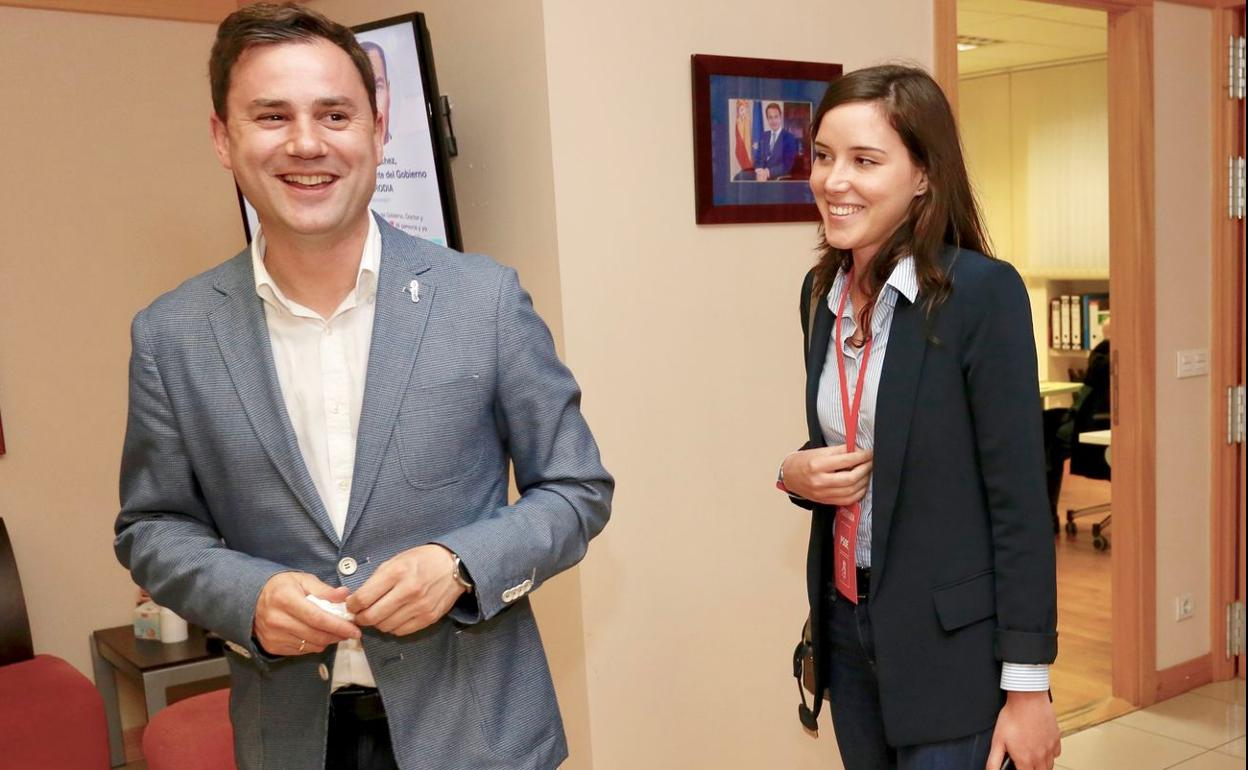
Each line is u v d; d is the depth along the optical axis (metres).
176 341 1.35
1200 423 3.96
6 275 3.32
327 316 1.35
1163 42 3.72
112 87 3.44
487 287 1.38
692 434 2.68
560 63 2.41
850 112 1.59
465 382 1.34
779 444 2.85
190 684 3.75
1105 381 5.93
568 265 2.44
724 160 2.66
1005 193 7.28
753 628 2.82
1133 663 3.84
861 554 1.69
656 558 2.63
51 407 3.41
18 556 3.39
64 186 3.39
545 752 1.41
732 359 2.74
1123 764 3.37
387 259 1.36
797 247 2.85
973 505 1.59
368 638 1.30
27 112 3.32
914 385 1.58
